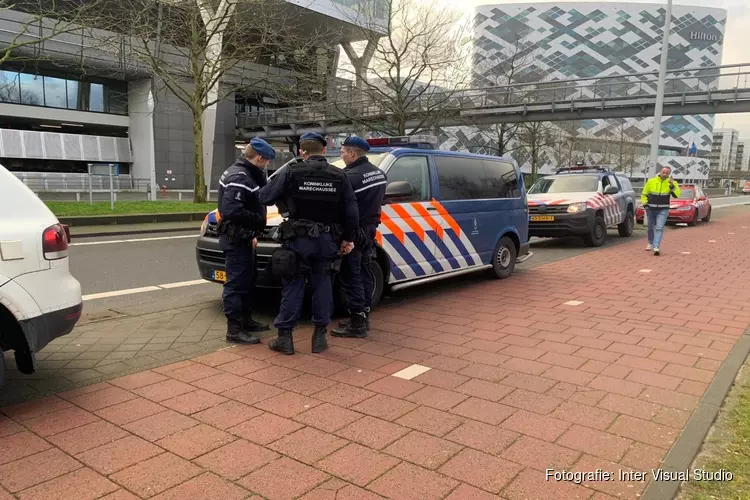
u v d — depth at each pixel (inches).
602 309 244.8
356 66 908.6
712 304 253.9
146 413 134.0
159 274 327.9
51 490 101.4
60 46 1144.2
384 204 241.6
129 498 99.0
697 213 732.7
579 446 119.2
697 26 3501.5
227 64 835.4
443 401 142.4
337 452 115.7
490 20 2994.6
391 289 249.8
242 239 184.4
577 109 1010.1
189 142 1563.7
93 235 518.3
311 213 173.5
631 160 2081.7
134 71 1277.1
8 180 135.1
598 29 3371.1
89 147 1455.5
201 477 106.0
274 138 1469.0
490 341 195.6
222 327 210.2
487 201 303.4
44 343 135.9
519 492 101.7
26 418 131.0
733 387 153.6
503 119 1059.9
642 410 137.5
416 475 107.1
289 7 1013.8
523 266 376.8
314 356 177.6
